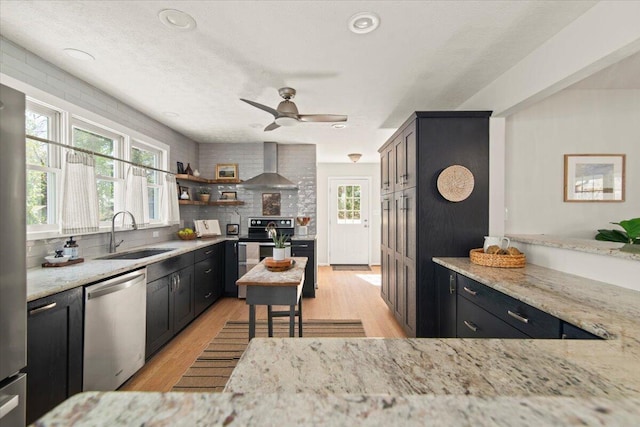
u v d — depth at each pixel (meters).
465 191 2.62
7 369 1.22
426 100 3.11
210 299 3.93
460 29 1.89
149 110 3.40
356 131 4.30
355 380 0.62
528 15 1.76
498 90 2.58
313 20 1.80
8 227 1.21
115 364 2.04
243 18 1.78
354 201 7.14
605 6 1.62
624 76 2.66
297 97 3.01
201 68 2.41
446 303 2.47
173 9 1.70
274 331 3.18
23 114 1.27
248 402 0.45
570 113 2.93
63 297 1.64
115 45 2.08
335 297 4.46
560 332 1.27
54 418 0.41
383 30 1.90
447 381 0.62
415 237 2.69
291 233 4.97
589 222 2.91
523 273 2.01
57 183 2.38
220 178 4.86
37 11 1.72
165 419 0.41
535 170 2.91
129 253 2.96
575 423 0.41
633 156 2.91
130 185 3.08
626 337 0.93
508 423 0.41
